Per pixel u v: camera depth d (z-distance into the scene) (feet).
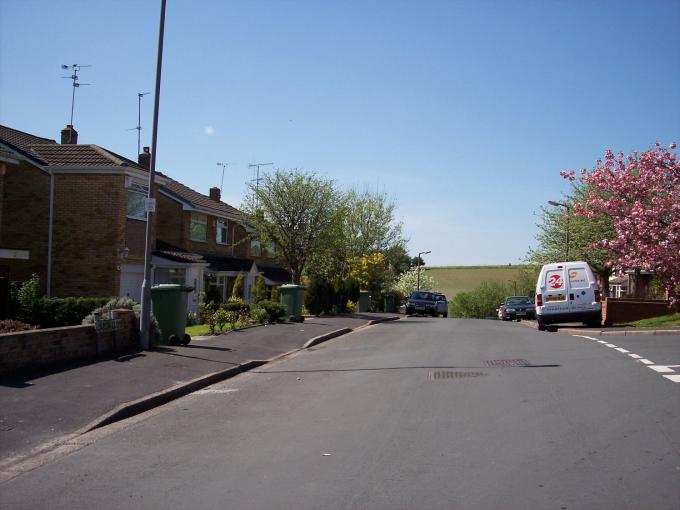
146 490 19.27
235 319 68.54
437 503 17.47
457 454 22.07
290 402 32.63
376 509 17.16
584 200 114.73
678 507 16.85
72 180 86.07
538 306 77.15
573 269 76.89
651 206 80.79
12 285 69.51
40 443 24.72
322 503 17.69
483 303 246.06
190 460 22.47
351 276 146.72
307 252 111.24
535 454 21.76
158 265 94.43
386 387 35.63
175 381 36.63
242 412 30.55
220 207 128.98
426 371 40.91
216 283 117.60
